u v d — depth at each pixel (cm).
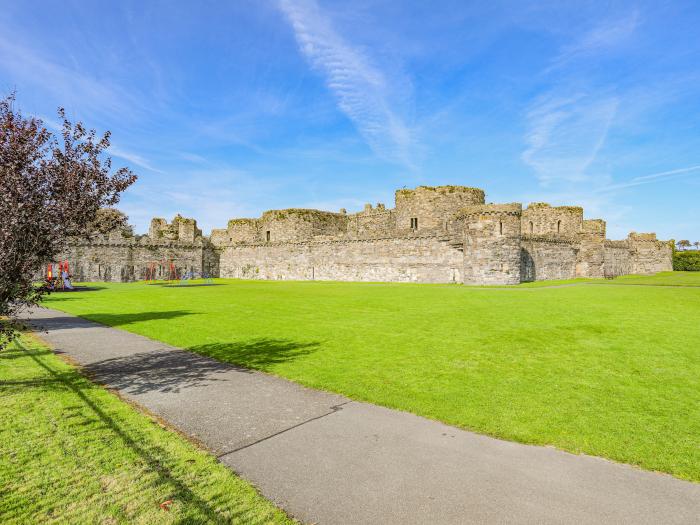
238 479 488
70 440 579
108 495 454
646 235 6638
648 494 462
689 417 661
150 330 1400
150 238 5559
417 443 582
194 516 419
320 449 566
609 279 4462
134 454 542
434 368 927
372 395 764
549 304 1906
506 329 1328
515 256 3572
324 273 5209
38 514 421
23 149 684
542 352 1049
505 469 514
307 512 429
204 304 2150
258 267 5853
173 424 645
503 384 818
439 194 4575
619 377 854
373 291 2861
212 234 6569
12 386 802
